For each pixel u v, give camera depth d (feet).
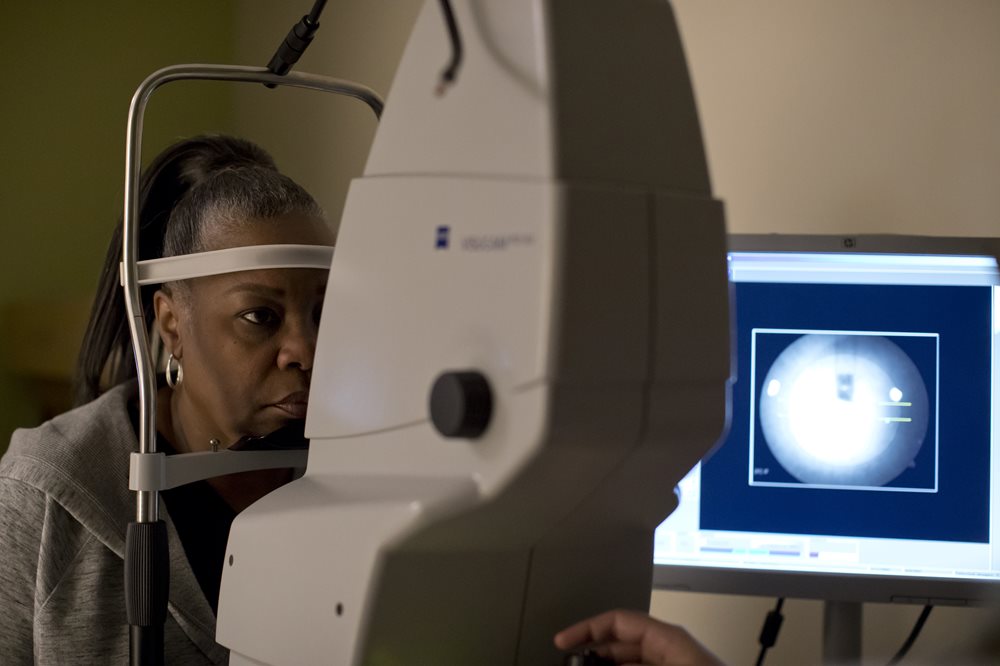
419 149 1.90
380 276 1.96
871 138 3.99
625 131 1.74
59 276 6.00
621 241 1.68
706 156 1.86
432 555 1.85
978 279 3.51
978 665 2.62
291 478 3.59
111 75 6.02
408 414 1.89
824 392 3.55
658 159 1.78
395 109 1.98
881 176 3.97
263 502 2.21
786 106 4.17
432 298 1.84
